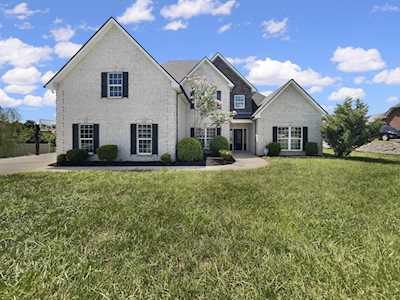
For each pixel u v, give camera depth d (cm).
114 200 751
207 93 2256
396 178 1119
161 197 790
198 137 2380
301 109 2369
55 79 1791
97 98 1814
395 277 342
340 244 451
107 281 342
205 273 361
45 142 2975
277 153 2302
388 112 4866
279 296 306
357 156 2323
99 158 1755
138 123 1805
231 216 607
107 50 1805
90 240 481
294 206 691
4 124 2348
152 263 392
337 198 774
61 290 321
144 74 1800
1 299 305
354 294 311
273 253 420
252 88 2702
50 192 851
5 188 910
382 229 522
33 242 457
